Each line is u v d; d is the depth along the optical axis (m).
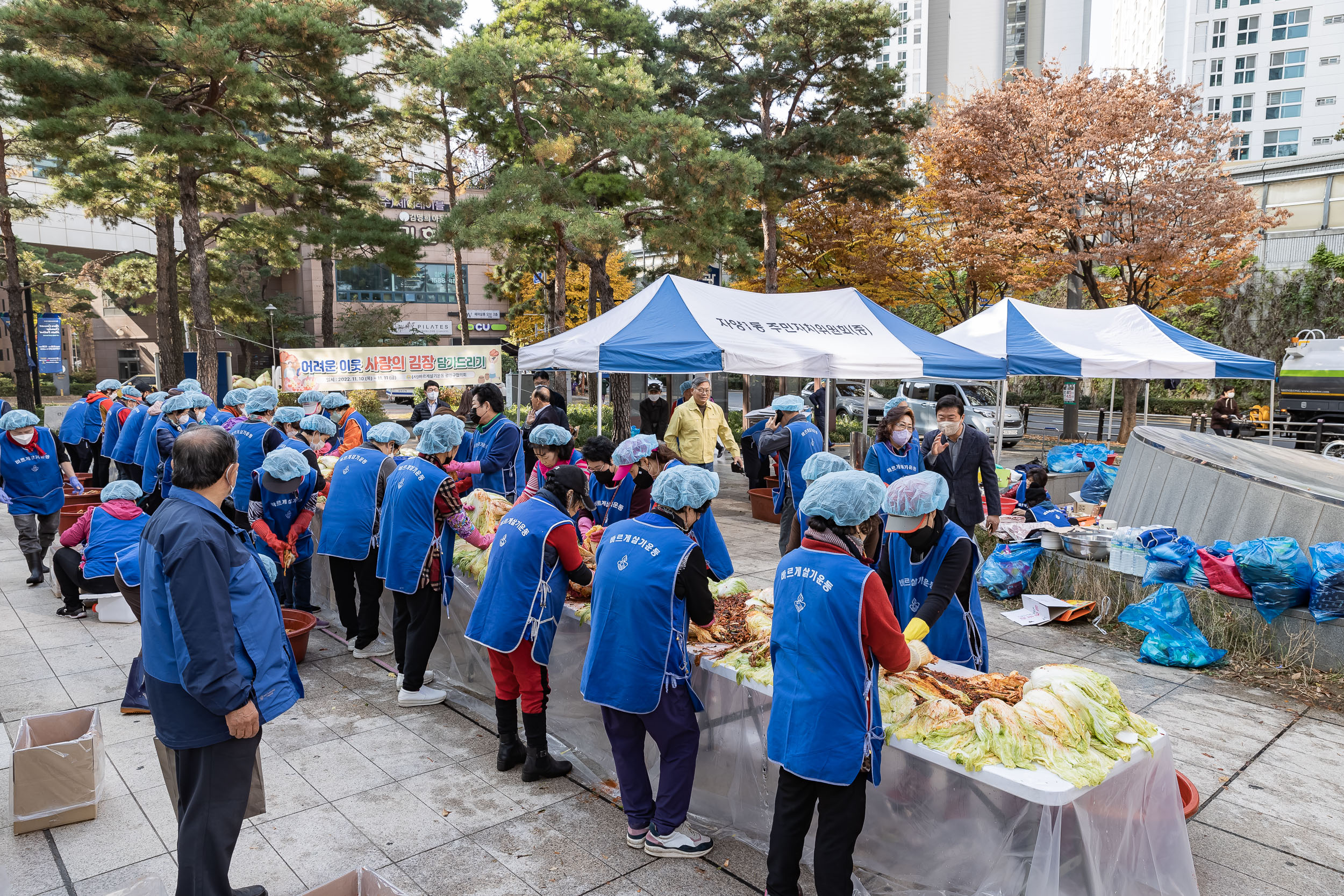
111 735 4.25
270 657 2.60
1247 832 3.40
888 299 22.41
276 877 3.04
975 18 89.88
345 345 40.22
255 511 5.79
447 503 4.40
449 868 3.11
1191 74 56.84
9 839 3.28
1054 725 2.63
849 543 2.62
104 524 6.15
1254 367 10.16
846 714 2.46
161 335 22.31
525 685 3.71
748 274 16.36
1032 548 6.91
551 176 14.68
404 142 24.58
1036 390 35.81
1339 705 4.70
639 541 3.10
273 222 17.66
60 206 21.17
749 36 19.58
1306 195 26.31
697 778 3.52
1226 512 6.35
